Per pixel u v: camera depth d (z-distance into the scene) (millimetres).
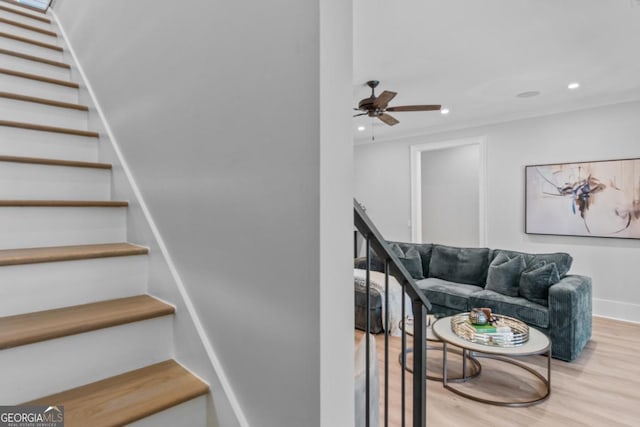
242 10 960
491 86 3805
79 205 1522
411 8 2357
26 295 1188
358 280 4035
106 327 1124
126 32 1629
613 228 4199
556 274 3465
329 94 782
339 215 809
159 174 1376
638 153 4047
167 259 1308
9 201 1369
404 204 6281
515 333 2646
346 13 824
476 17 2463
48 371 1033
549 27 2600
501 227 5082
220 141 1048
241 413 986
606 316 4285
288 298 847
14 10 2773
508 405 2414
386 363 1288
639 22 2520
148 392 1052
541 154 4727
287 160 841
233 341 1010
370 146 6766
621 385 2688
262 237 912
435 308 4152
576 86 3795
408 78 3572
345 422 828
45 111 1976
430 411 2365
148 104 1450
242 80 963
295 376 834
